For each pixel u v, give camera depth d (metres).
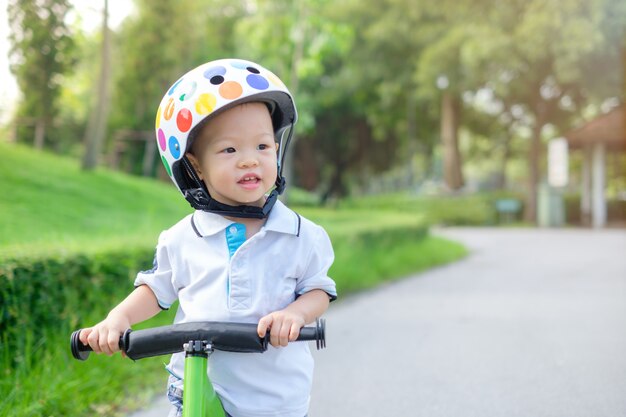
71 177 11.70
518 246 16.22
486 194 27.39
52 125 13.46
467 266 12.27
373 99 32.06
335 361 5.62
